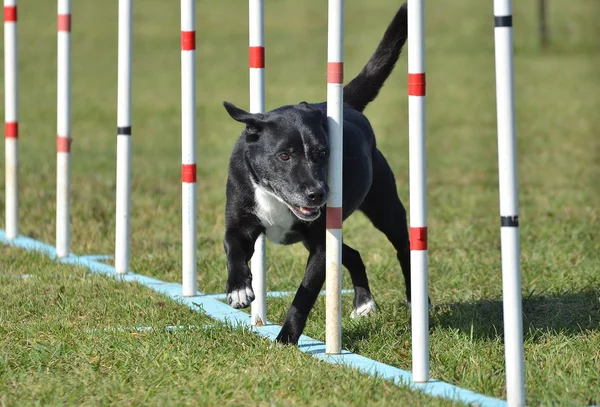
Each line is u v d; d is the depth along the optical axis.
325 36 50.16
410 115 7.60
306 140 8.69
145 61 43.25
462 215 16.50
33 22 52.97
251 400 7.13
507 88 6.80
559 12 53.94
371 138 9.88
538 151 24.11
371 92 10.64
